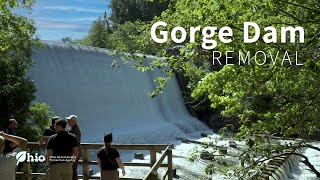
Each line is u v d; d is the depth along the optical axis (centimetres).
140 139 2542
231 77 480
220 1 492
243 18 500
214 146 642
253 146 530
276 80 481
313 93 514
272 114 500
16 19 1326
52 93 2303
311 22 477
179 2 529
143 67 629
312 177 1493
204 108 3466
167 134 2808
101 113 2667
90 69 2664
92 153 1984
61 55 2466
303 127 557
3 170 512
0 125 1631
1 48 1298
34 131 1673
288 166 1532
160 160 693
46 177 712
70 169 665
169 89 3484
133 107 3020
